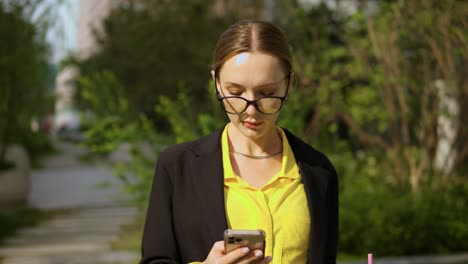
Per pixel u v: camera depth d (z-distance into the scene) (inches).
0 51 436.8
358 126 330.0
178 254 79.1
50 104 639.1
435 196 294.8
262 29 75.2
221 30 687.1
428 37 294.4
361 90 322.3
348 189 304.3
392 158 319.6
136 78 751.1
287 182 81.7
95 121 292.0
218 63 76.0
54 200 521.0
